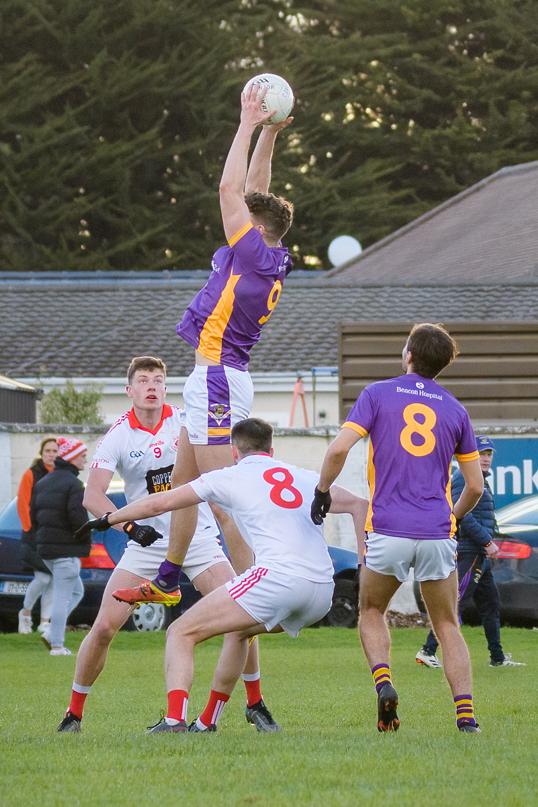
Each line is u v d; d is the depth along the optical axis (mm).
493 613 37719
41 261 131750
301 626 20703
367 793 14070
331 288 100688
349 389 59406
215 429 20609
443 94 152375
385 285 100062
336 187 142250
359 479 58469
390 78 147750
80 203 133500
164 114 140500
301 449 59531
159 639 45031
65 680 33969
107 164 134375
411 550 20406
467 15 151750
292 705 27719
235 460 20984
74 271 128875
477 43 154250
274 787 14562
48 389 85625
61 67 140500
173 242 136625
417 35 152125
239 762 16406
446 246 114062
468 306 92375
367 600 21391
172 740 18875
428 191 152250
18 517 50062
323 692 30672
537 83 148250
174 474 21797
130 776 15422
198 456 20859
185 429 21469
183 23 139250
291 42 145125
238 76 139250
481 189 130750
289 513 20156
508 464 57344
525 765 16031
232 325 20438
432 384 21266
